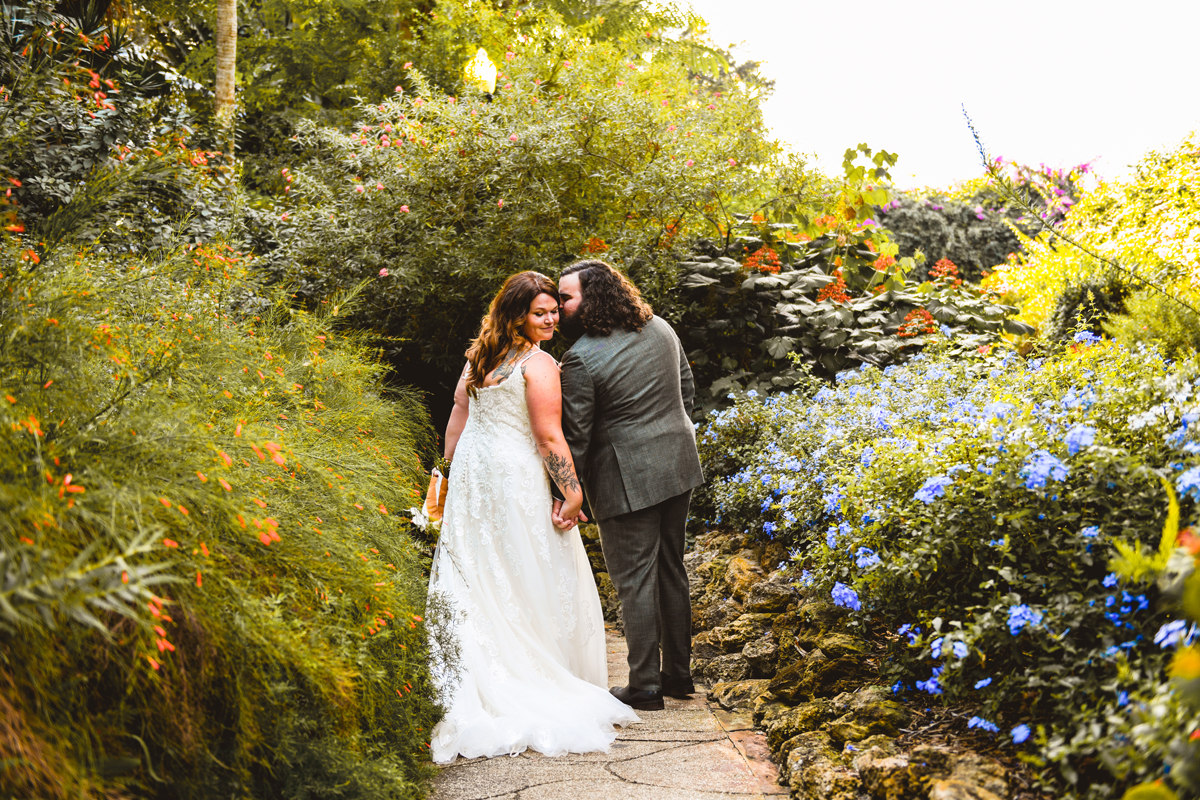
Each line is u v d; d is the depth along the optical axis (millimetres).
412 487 3594
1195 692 1104
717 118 6508
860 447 3148
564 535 2797
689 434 2906
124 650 1334
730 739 2482
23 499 1232
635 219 5543
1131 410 2180
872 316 5656
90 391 1716
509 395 2752
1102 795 1401
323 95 11086
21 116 2971
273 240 5695
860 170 6535
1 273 1785
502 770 2270
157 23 10383
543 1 10484
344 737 1773
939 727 1993
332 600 1774
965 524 2053
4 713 1087
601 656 2865
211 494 1568
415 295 5238
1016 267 7773
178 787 1397
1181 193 6254
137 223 3645
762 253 5891
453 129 5473
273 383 2674
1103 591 1708
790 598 3213
